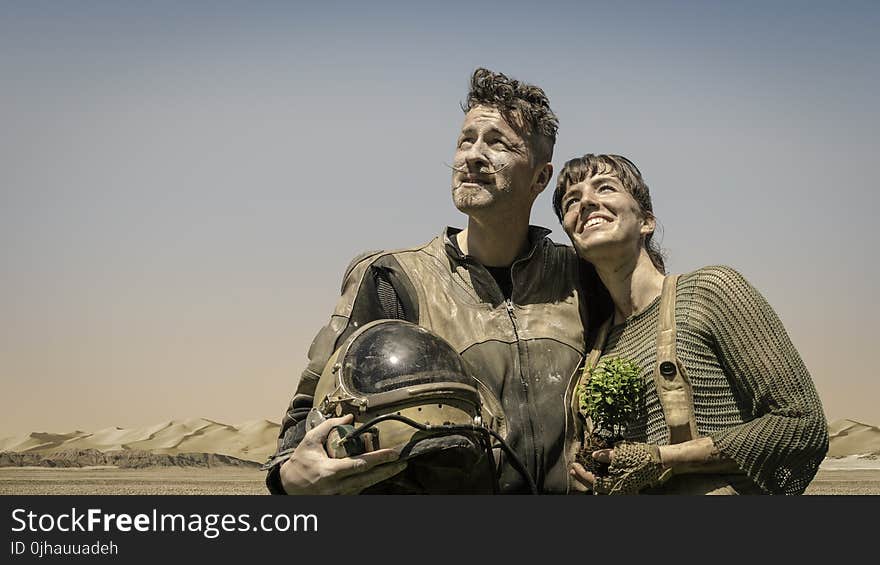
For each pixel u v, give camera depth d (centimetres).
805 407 510
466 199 568
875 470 5128
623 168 564
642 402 536
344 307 577
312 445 484
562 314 581
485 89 584
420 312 579
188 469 7362
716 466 513
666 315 537
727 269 536
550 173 604
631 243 554
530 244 597
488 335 568
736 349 519
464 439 484
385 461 469
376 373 488
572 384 563
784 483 514
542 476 549
